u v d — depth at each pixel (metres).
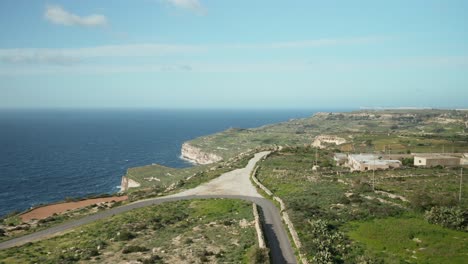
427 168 107.19
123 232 54.47
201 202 74.88
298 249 43.62
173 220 62.62
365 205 62.44
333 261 40.50
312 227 50.50
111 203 84.06
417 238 48.09
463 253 43.00
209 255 42.91
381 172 100.94
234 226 55.41
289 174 100.19
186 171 172.00
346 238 47.62
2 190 150.75
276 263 40.78
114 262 42.75
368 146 163.38
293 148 159.75
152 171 179.62
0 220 80.88
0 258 47.62
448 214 54.53
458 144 156.50
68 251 49.00
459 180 88.31
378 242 46.38
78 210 80.00
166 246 47.72
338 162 122.94
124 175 178.75
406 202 64.56
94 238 54.91
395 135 192.88
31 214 83.62
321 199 68.38
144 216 66.19
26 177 176.62
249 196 79.12
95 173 194.00
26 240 58.38
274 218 59.16
